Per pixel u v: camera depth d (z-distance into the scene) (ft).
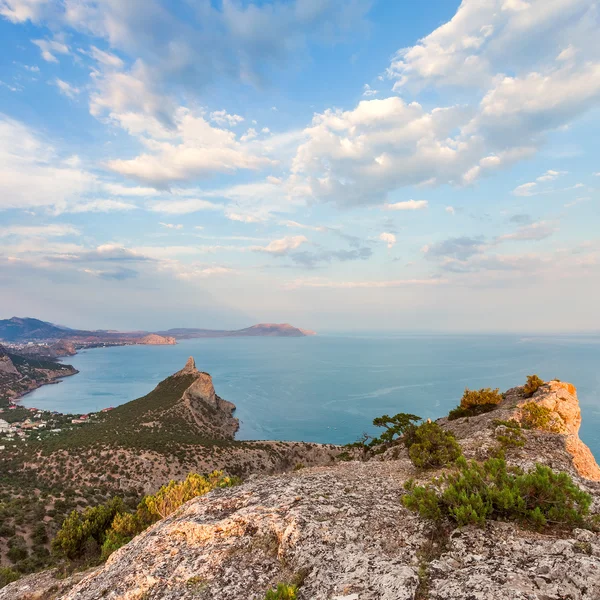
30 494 214.69
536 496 30.35
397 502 37.88
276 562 28.99
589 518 29.63
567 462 60.08
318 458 372.17
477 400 118.83
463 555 25.84
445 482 43.32
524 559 23.79
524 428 76.33
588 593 19.36
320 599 22.45
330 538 29.71
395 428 133.80
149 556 33.91
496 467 34.86
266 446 382.63
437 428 59.67
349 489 42.42
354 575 24.13
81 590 34.78
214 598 25.93
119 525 71.05
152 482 264.93
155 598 27.61
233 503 39.81
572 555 22.99
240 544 31.78
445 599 20.58
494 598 19.53
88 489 236.43
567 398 97.19
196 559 31.01
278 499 38.45
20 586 56.34
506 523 29.01
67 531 80.89
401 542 29.19
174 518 41.39
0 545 143.74
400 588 21.25
